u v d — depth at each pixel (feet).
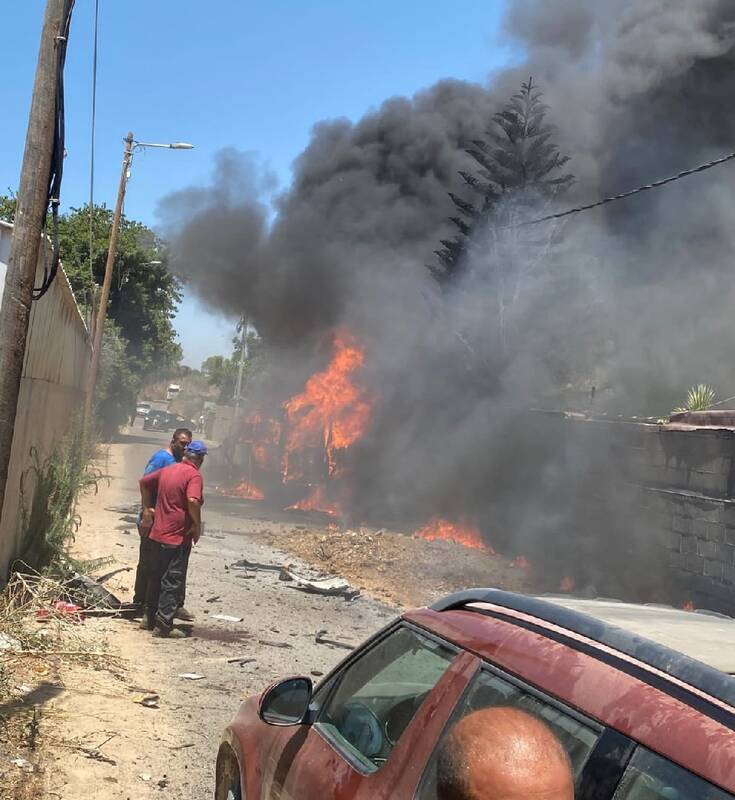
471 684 7.37
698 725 5.41
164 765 16.29
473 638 7.78
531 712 6.56
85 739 16.74
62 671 20.49
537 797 4.47
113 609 27.45
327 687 10.12
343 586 36.68
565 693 6.36
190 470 25.89
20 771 14.75
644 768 5.48
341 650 27.07
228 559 42.55
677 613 9.18
